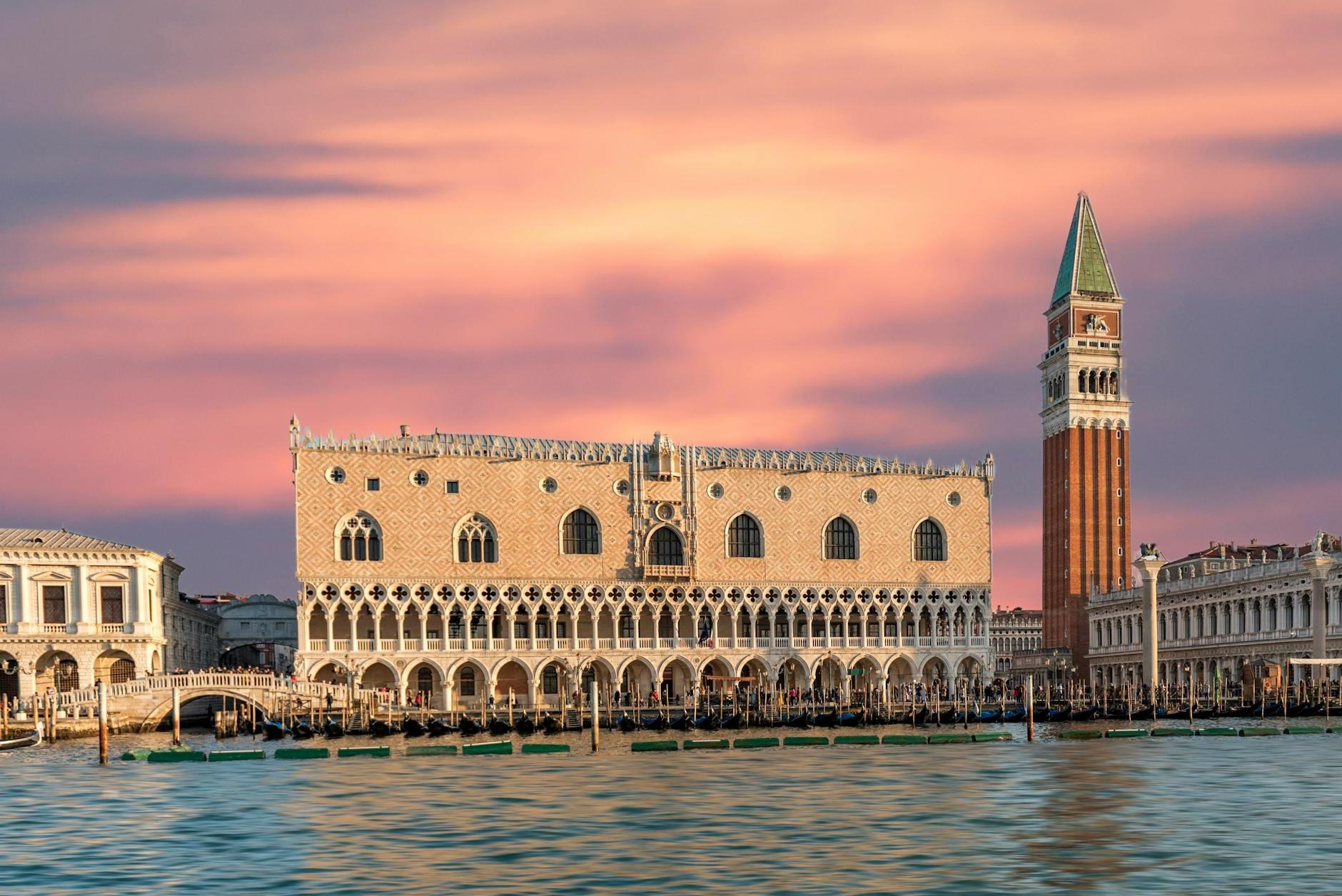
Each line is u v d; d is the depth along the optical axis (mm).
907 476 169250
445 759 96875
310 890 48219
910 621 170625
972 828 60219
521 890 48094
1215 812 64250
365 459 148625
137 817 65375
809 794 73188
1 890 48594
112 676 139625
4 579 134750
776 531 163375
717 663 162375
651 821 63438
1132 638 191375
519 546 153375
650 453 160500
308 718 127375
